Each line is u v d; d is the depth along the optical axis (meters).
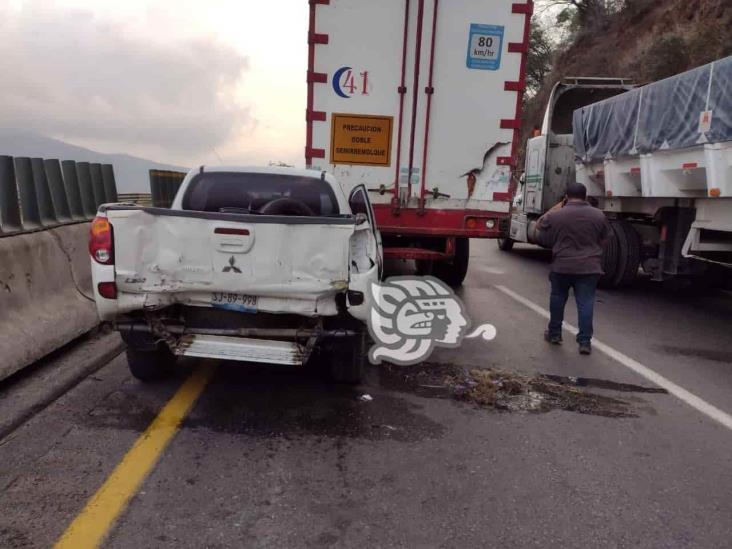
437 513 3.03
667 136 7.41
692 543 2.85
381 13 6.83
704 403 4.69
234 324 4.15
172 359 4.77
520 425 4.15
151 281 3.84
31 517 2.85
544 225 6.08
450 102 7.00
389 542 2.77
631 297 9.25
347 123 7.03
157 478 3.24
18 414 3.96
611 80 12.46
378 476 3.37
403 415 4.23
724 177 6.45
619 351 6.08
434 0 6.77
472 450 3.73
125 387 4.52
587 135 10.04
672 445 3.91
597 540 2.85
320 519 2.93
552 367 5.45
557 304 6.12
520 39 6.90
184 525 2.84
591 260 5.80
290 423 4.02
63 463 3.36
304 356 3.94
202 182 5.45
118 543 2.68
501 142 7.08
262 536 2.78
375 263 4.09
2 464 3.33
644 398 4.76
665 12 24.81
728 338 6.79
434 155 7.09
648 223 9.73
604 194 10.16
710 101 6.53
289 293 3.85
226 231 3.76
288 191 5.43
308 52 6.90
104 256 3.82
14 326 4.61
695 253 7.87
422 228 7.21
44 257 5.27
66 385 4.49
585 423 4.23
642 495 3.27
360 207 5.64
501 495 3.22
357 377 4.60
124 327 3.99
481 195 7.18
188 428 3.87
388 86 6.96
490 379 4.99
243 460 3.48
